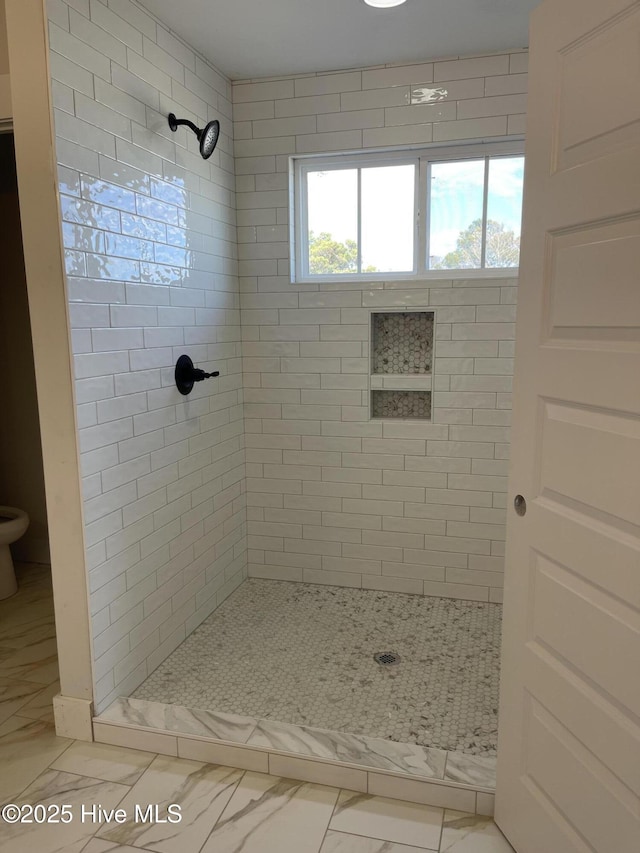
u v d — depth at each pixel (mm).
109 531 2049
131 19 2088
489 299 2729
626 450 1154
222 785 1817
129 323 2119
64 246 1785
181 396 2490
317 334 2953
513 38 2453
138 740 1961
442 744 1960
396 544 3029
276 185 2893
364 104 2740
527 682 1503
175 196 2402
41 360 1850
